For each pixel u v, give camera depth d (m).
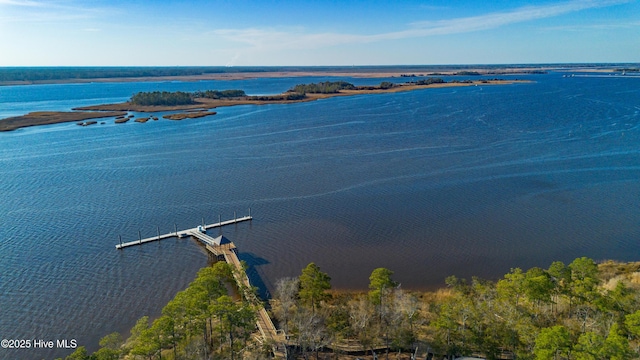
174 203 106.38
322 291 57.09
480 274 72.31
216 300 50.25
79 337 59.03
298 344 51.06
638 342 43.62
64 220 96.38
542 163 132.12
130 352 45.25
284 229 91.19
